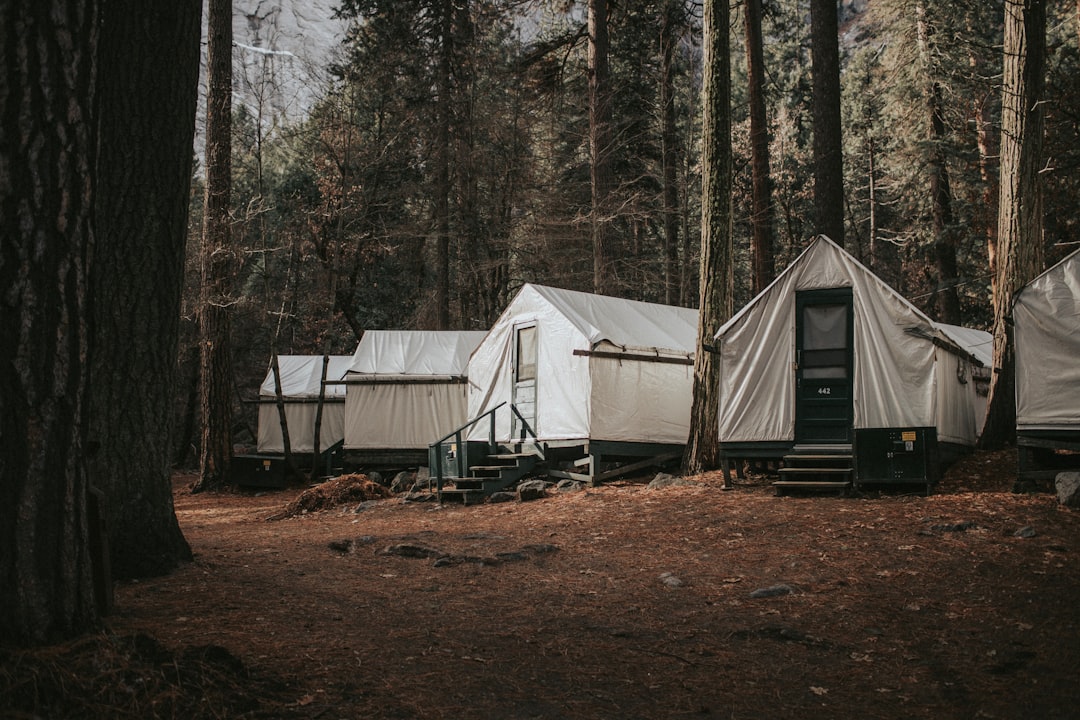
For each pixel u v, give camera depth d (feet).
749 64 67.41
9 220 11.47
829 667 16.56
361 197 95.09
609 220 68.49
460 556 26.43
